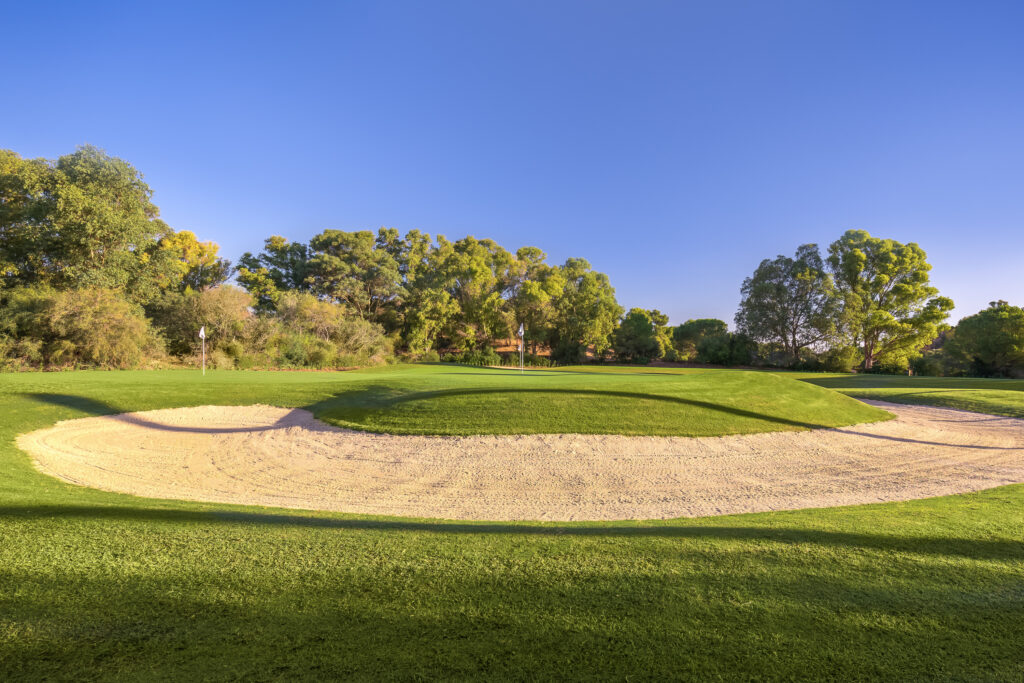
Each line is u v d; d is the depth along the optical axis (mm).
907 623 3365
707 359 62844
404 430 12883
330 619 3291
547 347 61281
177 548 4410
